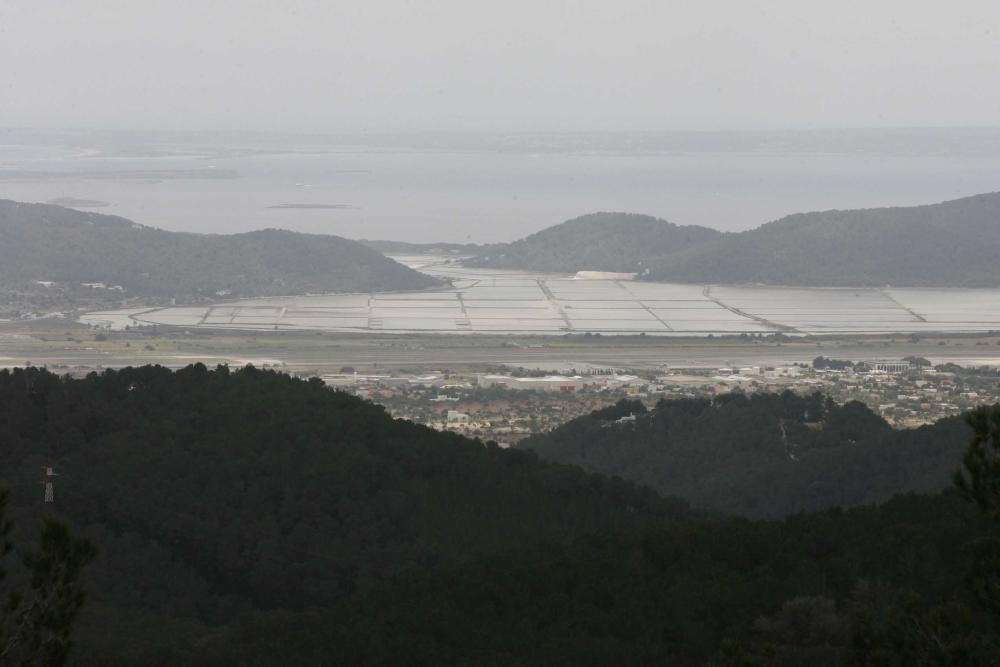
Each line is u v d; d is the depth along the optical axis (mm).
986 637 85375
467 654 134625
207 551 176500
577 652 131875
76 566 84625
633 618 138500
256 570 172750
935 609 84875
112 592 162500
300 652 138625
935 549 141625
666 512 198000
